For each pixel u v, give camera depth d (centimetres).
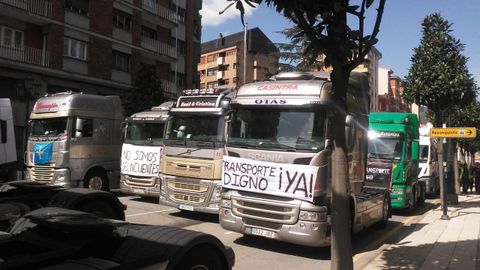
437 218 1349
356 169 954
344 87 495
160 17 3847
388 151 1484
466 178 2641
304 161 802
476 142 3488
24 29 2766
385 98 9738
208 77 9794
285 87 845
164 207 1378
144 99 2973
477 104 2627
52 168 1494
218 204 1086
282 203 810
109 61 3284
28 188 722
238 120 886
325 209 799
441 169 1485
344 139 505
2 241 407
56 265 364
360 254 876
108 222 423
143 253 407
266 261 798
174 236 427
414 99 1634
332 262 504
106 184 1617
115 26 3362
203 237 434
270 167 827
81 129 1529
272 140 838
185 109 1153
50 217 418
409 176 1516
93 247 404
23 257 365
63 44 2938
